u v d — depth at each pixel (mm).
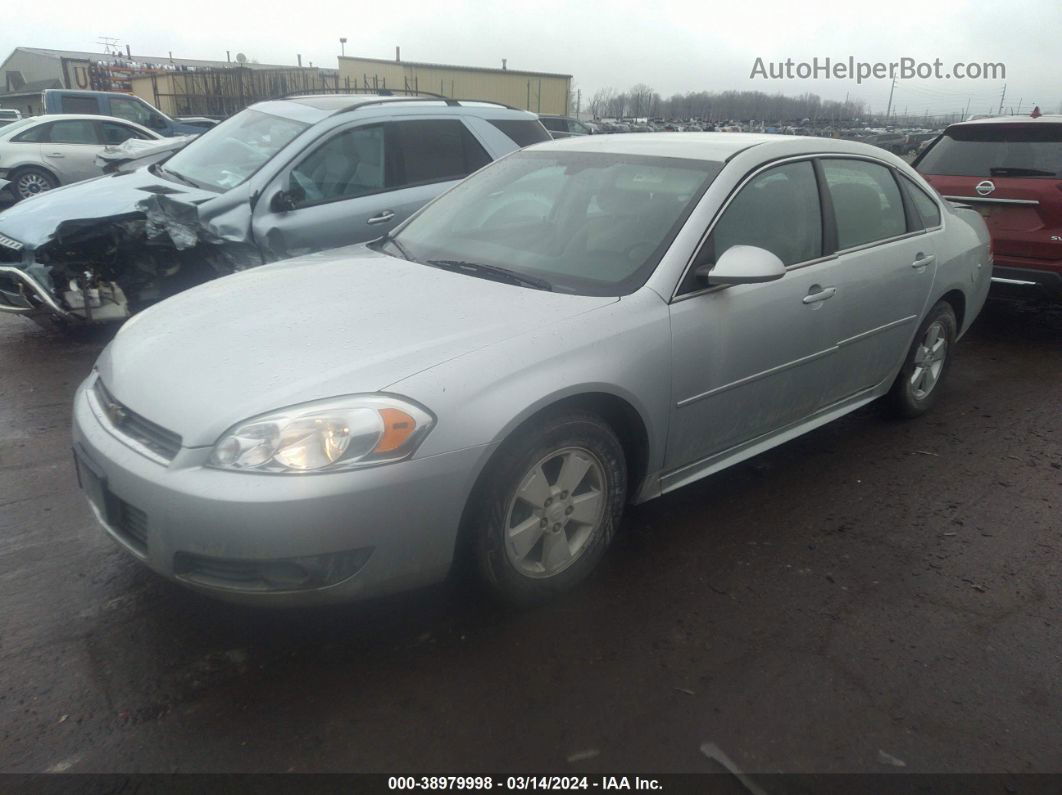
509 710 2363
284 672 2490
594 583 2996
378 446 2289
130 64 56562
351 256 3678
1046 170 6156
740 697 2439
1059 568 3209
